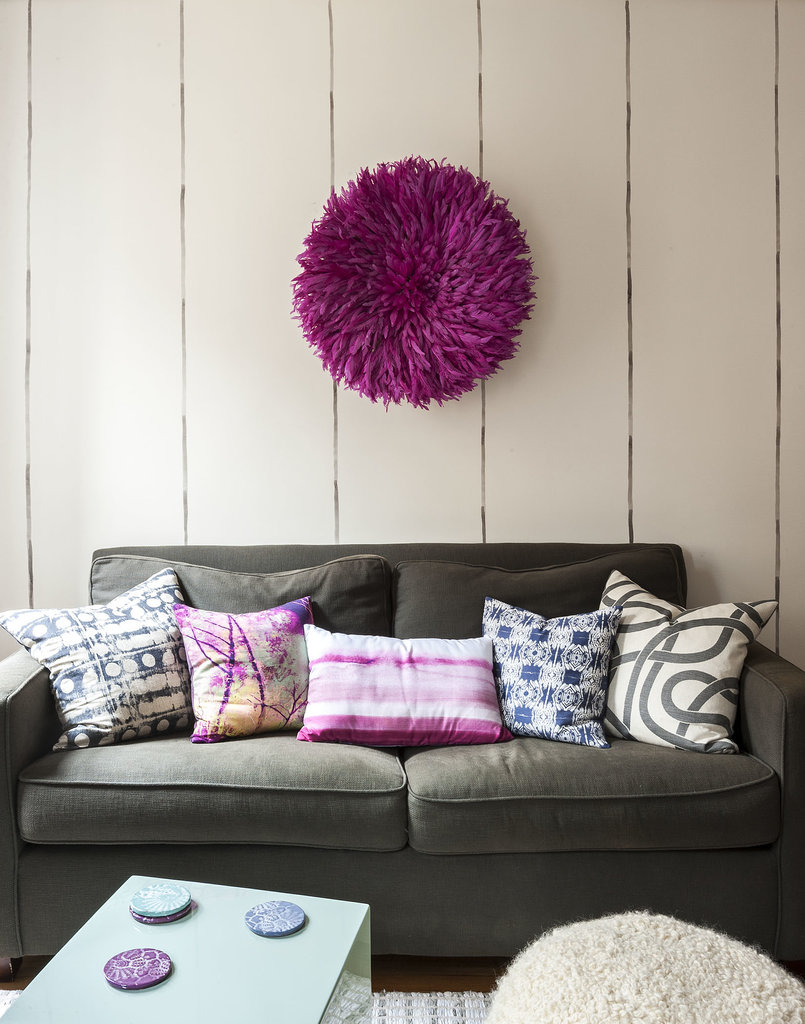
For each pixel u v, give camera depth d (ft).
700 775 5.82
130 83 8.61
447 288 8.18
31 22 8.60
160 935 4.11
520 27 8.55
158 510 8.70
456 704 6.64
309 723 6.56
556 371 8.63
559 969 3.79
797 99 8.52
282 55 8.59
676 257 8.59
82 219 8.64
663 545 8.16
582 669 6.68
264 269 8.64
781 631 8.66
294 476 8.68
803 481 8.60
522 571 7.87
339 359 8.37
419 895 5.75
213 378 8.66
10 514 8.69
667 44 8.54
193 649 6.81
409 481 8.67
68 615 6.74
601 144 8.58
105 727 6.25
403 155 8.61
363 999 4.19
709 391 8.61
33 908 5.73
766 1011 3.50
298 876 5.76
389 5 8.56
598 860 5.75
